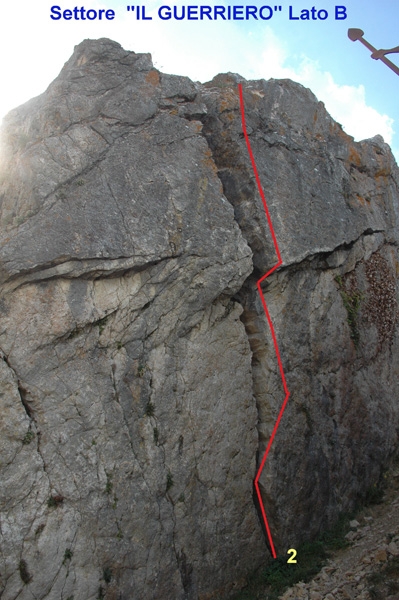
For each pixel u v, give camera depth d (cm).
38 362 591
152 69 739
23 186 632
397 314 1110
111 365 639
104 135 675
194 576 676
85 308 621
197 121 762
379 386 1005
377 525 845
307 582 728
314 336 870
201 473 702
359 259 996
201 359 717
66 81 684
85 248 616
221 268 723
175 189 702
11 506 559
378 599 654
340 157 992
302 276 861
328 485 846
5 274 578
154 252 664
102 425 623
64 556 580
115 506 620
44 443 586
